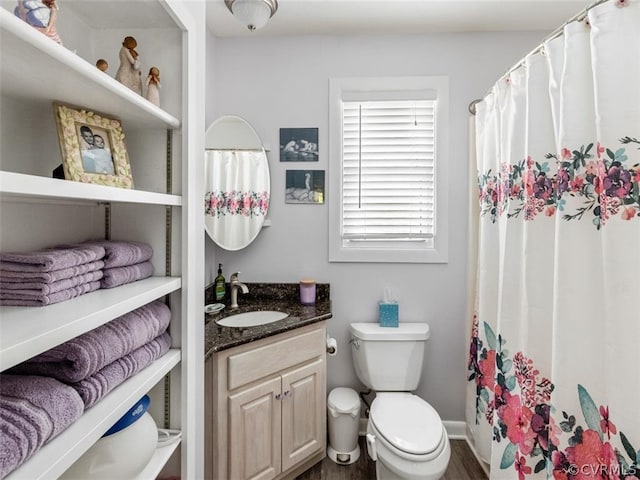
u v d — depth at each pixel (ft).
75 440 2.01
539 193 4.18
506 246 4.83
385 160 6.98
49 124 3.02
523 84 4.61
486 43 6.78
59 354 2.27
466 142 6.83
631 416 2.92
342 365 7.00
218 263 7.04
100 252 2.81
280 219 7.02
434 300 6.95
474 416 6.43
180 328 3.50
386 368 6.35
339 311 7.02
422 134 6.95
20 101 2.70
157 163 3.49
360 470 6.05
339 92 6.89
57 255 2.39
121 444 2.54
